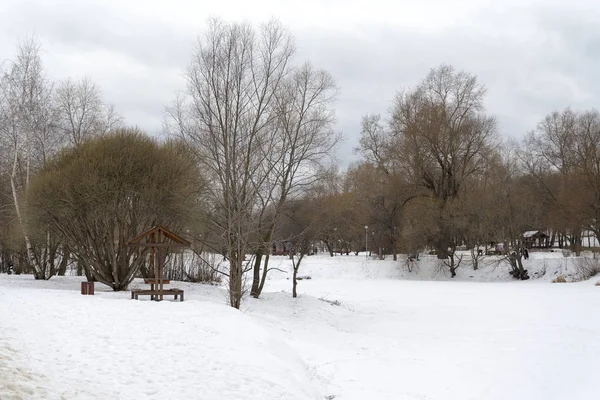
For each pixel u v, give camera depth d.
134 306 17.67
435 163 63.16
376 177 67.56
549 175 74.50
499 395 14.38
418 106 63.06
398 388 14.71
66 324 14.22
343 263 65.31
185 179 27.00
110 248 25.41
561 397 14.32
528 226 59.41
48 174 26.16
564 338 21.78
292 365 14.92
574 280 52.31
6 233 36.94
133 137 27.34
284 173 27.73
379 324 27.00
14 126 32.19
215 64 24.81
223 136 24.20
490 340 21.78
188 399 9.60
